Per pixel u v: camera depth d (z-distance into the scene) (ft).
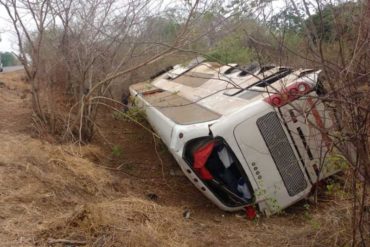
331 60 13.39
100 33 31.27
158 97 32.63
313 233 18.63
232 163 21.61
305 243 18.10
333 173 21.39
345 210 17.22
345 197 16.72
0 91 51.19
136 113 31.58
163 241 17.48
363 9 12.41
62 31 33.09
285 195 21.29
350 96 12.92
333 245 16.84
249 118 20.84
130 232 16.72
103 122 39.65
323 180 21.67
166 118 25.03
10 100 46.65
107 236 16.19
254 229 20.51
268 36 15.64
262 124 20.92
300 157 21.06
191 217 21.80
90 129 33.19
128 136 36.60
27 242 15.34
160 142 33.22
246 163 20.98
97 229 16.51
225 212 22.77
